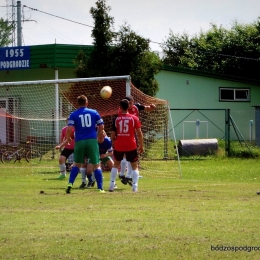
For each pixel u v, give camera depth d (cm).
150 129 3309
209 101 5181
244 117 5278
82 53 3912
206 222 1254
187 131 5138
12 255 995
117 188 2080
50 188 2061
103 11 3822
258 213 1375
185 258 967
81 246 1046
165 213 1383
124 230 1177
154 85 3925
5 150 3575
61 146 2064
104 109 3447
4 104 4284
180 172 2748
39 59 4319
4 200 1645
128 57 3822
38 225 1238
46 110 4303
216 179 2570
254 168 3175
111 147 2189
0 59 4419
